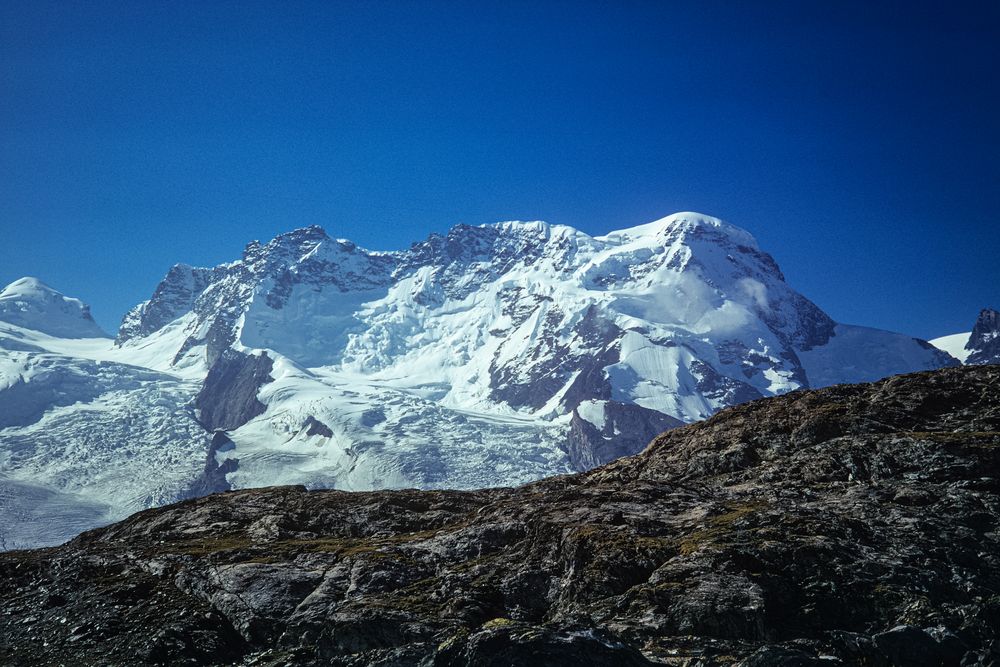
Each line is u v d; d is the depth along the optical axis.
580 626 22.09
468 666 21.25
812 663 21.12
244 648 27.11
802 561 26.72
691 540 28.83
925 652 22.30
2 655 27.09
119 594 30.61
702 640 23.89
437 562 31.66
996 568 26.95
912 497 31.28
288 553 33.12
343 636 25.23
